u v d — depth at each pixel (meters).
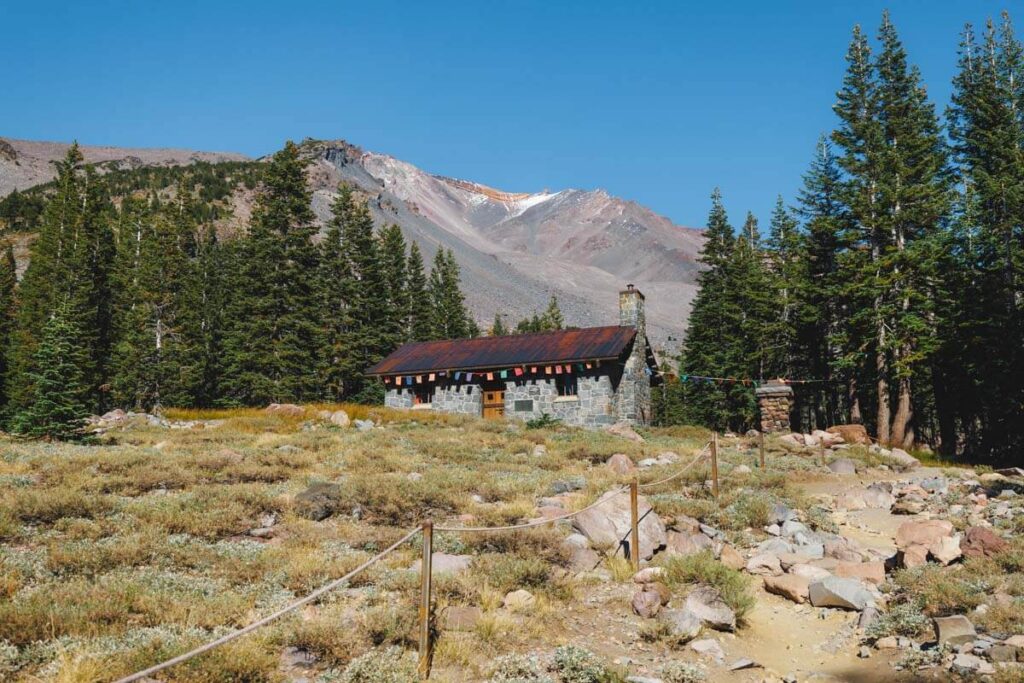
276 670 6.69
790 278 48.84
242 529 11.94
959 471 22.47
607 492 14.31
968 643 8.02
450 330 81.38
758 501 15.37
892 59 41.81
